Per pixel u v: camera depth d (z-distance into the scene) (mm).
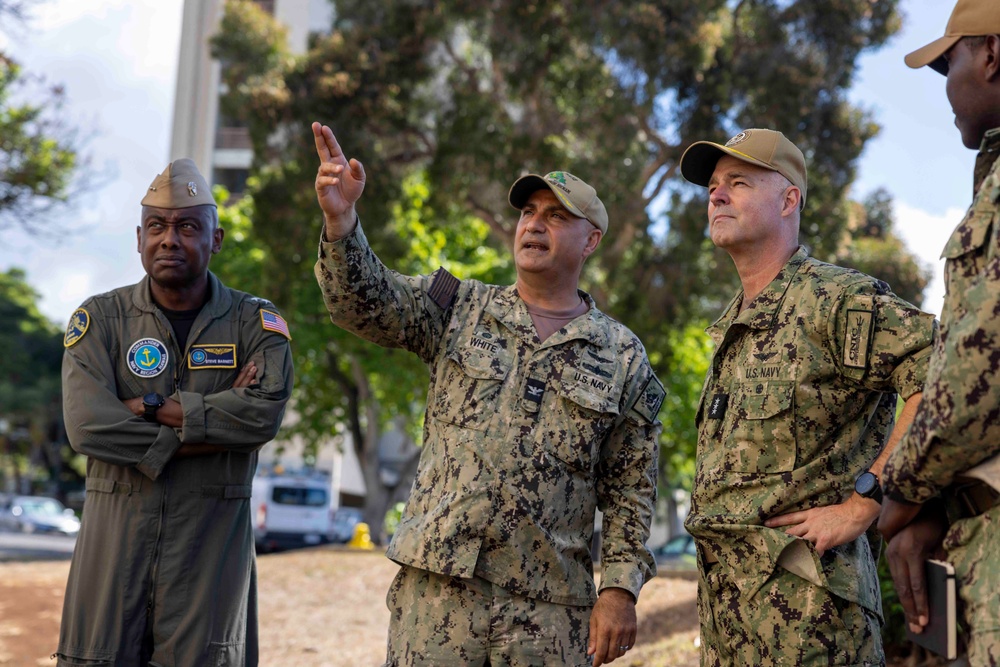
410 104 17469
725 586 2838
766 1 16766
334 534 28016
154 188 3748
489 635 3084
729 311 3084
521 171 16312
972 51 2271
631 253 17234
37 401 48594
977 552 2098
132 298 3822
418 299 3369
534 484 3178
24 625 7199
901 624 5375
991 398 1959
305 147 17047
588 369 3340
